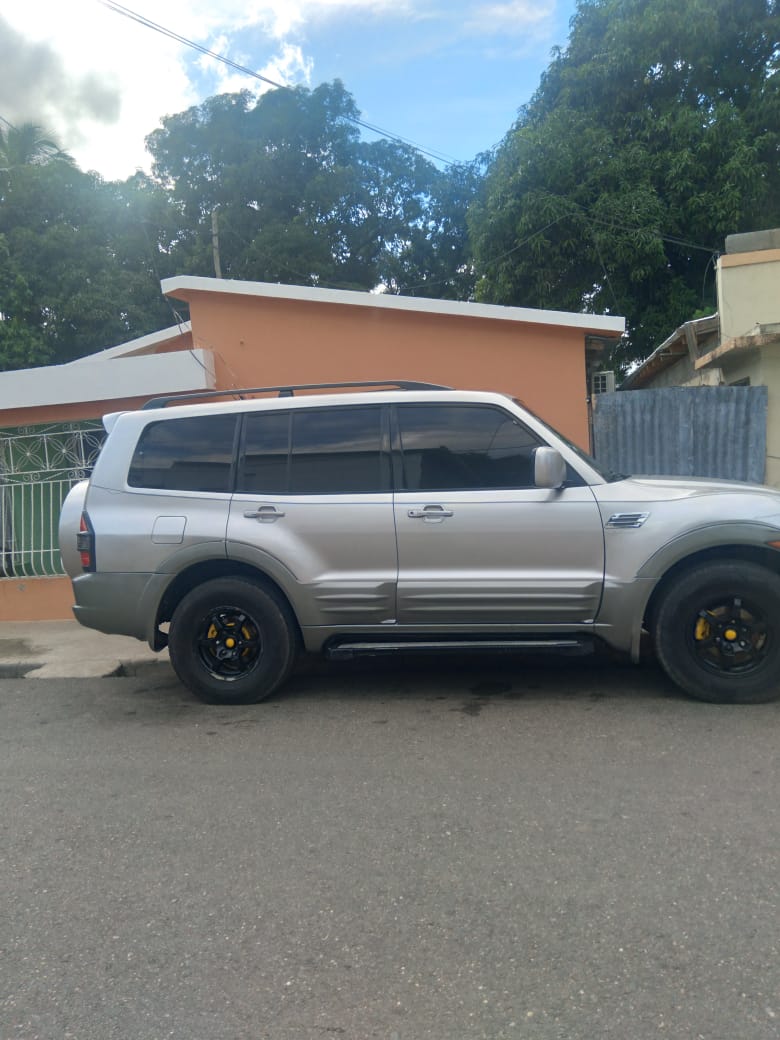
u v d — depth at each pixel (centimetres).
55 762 463
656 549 477
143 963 265
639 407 868
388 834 345
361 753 444
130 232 2622
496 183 1756
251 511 520
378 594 505
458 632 507
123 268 2622
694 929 267
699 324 1170
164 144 2805
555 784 387
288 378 931
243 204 2756
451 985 246
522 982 246
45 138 2583
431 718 497
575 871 307
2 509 942
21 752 484
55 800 405
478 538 495
